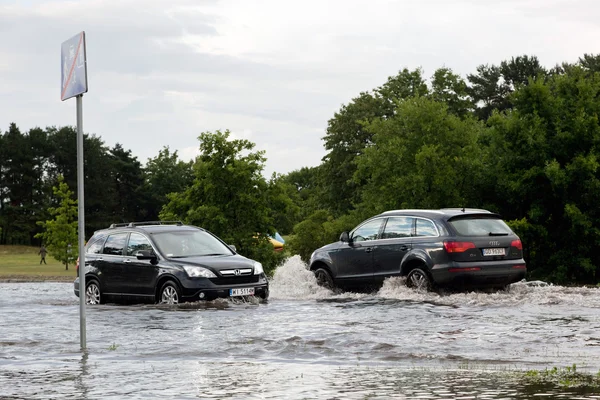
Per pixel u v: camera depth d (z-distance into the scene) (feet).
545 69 369.09
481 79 381.81
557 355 34.22
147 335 43.24
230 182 171.83
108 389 26.86
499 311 52.60
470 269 63.26
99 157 544.21
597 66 351.25
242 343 39.04
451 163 179.93
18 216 520.01
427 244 65.10
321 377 28.86
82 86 37.45
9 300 75.10
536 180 165.37
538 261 166.09
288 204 175.32
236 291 62.64
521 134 167.12
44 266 297.94
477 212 66.18
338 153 298.97
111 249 69.51
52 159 548.31
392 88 296.10
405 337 40.06
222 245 69.51
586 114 165.27
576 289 64.85
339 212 293.64
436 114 188.75
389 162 189.16
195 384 27.63
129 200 569.64
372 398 24.63
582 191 161.38
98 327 47.52
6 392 26.61
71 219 272.72
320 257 74.02
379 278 68.69
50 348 38.73
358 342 38.19
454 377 28.55
